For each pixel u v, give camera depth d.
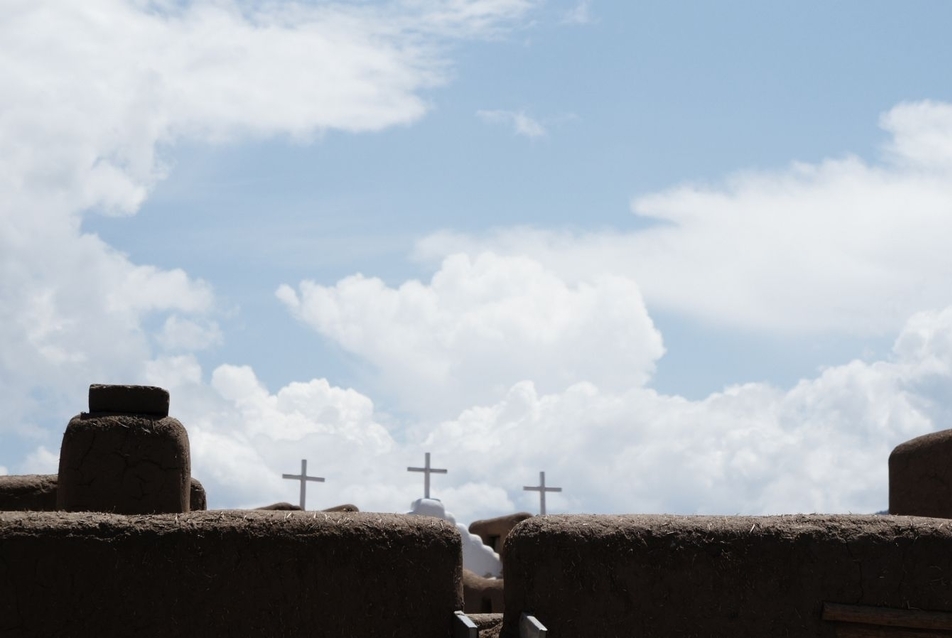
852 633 6.12
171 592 5.83
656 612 6.12
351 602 6.06
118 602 5.77
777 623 6.13
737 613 6.14
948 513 8.91
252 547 5.96
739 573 6.17
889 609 6.10
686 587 6.15
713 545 6.20
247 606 5.91
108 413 7.20
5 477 8.88
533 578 6.16
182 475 7.24
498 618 6.88
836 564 6.18
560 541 6.18
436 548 6.28
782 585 6.16
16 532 5.71
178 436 7.24
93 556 5.77
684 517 6.37
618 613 6.12
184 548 5.88
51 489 8.84
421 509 20.38
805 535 6.21
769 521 6.30
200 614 5.85
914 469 9.27
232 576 5.91
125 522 5.88
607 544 6.17
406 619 6.15
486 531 18.92
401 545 6.20
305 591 6.00
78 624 5.71
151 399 7.32
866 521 6.29
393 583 6.15
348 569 6.09
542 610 6.13
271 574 5.97
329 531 6.09
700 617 6.13
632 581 6.14
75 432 7.03
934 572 6.14
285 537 6.02
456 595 6.30
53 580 5.71
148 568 5.82
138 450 7.07
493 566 17.94
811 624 6.14
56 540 5.74
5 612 5.64
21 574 5.68
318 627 6.00
